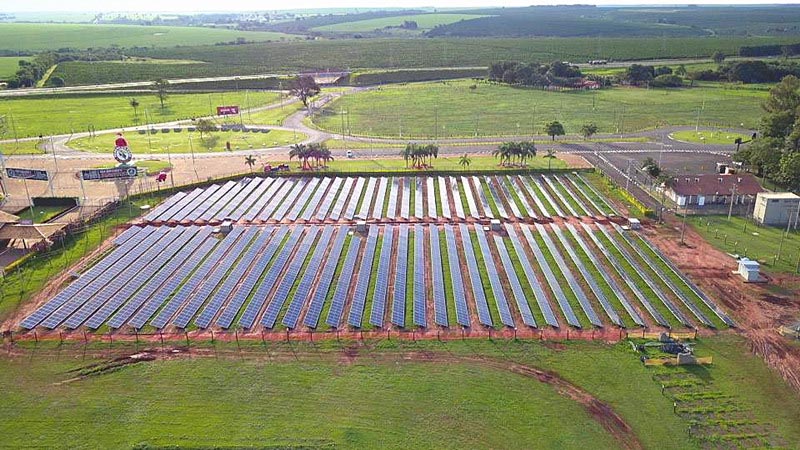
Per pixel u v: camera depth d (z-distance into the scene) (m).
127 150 120.94
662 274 83.75
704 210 108.75
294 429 53.81
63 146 163.00
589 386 59.62
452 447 51.81
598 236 97.75
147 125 194.50
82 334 68.62
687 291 79.12
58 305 73.94
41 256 89.12
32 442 52.41
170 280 81.44
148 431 53.56
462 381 60.44
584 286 80.81
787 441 52.38
